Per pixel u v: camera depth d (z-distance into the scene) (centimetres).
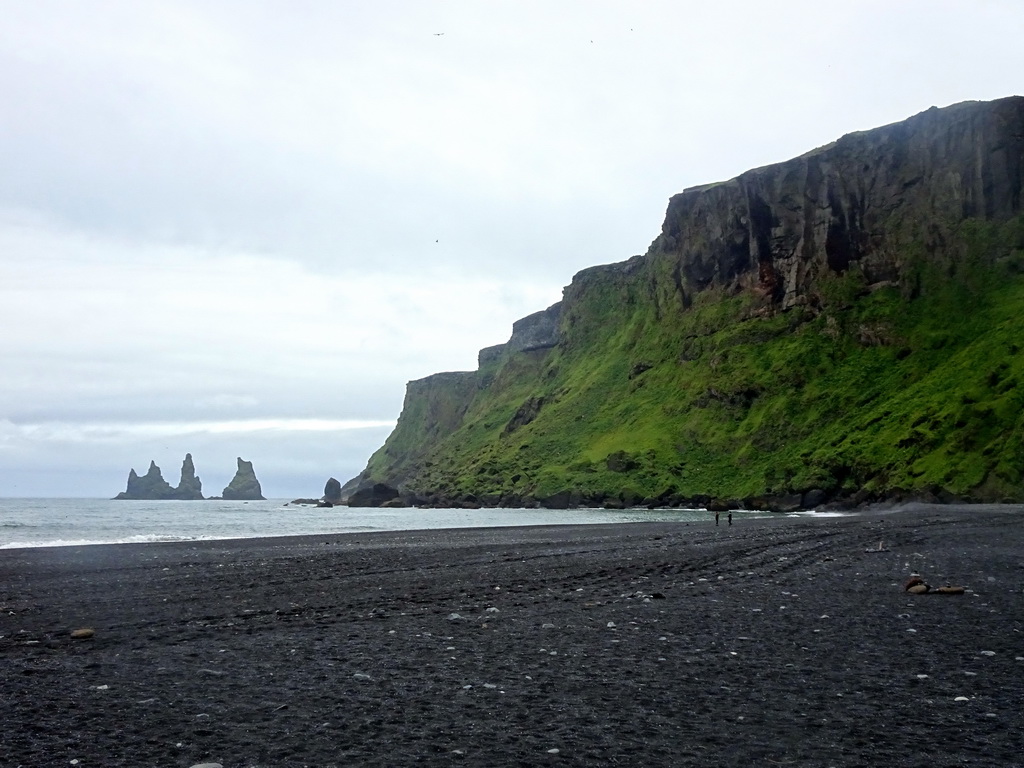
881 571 2672
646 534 5950
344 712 972
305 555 3916
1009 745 833
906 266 18912
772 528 6488
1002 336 15788
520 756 809
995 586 2216
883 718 937
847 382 17625
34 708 982
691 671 1192
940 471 12631
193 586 2477
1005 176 18662
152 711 974
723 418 18725
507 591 2238
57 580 2708
